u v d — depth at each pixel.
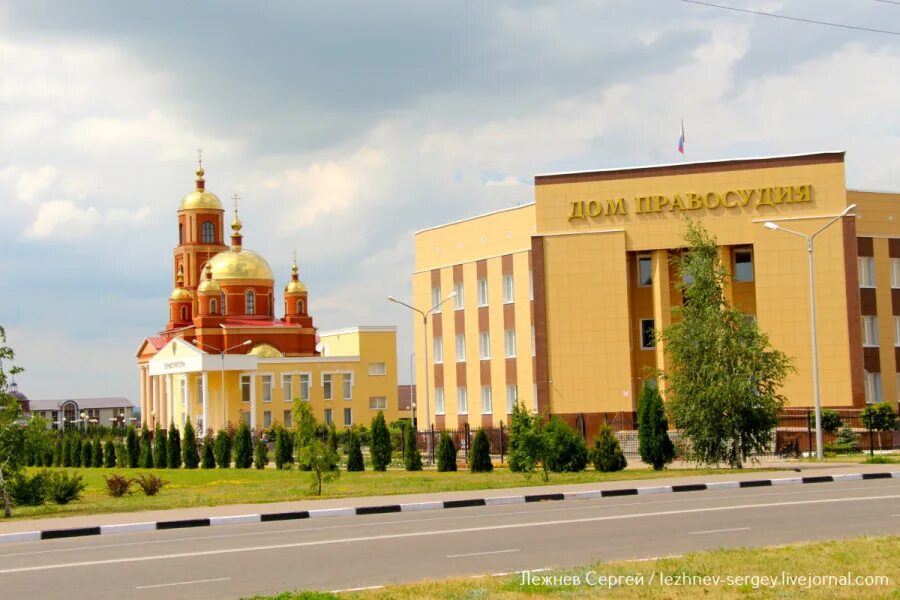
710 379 40.16
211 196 117.88
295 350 109.31
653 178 59.72
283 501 31.47
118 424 164.25
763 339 41.03
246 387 104.88
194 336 108.75
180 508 30.30
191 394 106.62
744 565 16.00
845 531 20.44
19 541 24.12
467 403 70.12
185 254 116.75
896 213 60.97
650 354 60.62
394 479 43.56
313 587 16.06
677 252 59.88
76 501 37.41
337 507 28.17
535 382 64.12
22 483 35.00
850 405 56.62
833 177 57.91
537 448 37.16
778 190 58.28
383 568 17.69
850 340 56.91
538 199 61.00
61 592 16.25
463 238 70.81
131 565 18.83
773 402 40.72
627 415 58.84
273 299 112.00
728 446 41.09
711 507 25.59
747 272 59.94
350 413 107.38
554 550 19.05
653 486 31.83
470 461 48.81
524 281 65.06
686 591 14.29
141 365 119.44
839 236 57.41
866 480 33.59
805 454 50.72
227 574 17.50
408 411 123.12
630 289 60.94
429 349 74.00
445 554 19.00
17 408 32.69
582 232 60.16
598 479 36.12
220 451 70.25
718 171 59.00
